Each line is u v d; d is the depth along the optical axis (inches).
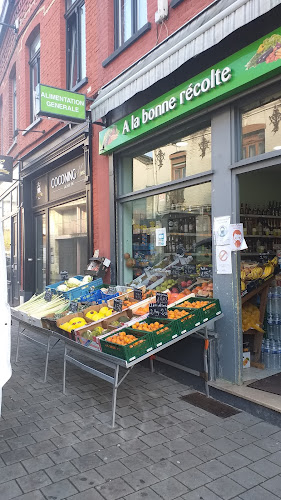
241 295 171.3
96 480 107.4
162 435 132.0
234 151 160.7
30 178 407.2
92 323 163.0
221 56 155.9
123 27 242.7
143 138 212.1
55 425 141.1
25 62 406.0
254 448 122.4
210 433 132.6
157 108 190.9
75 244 312.7
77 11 304.3
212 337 166.4
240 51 145.6
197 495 100.2
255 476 107.8
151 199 221.0
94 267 250.1
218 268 166.9
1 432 136.4
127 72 215.6
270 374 171.2
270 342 181.8
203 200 181.5
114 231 241.0
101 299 202.4
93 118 235.8
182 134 193.8
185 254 195.9
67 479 108.0
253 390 153.1
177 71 178.4
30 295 413.7
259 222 235.3
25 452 122.6
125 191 241.8
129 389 175.6
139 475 109.3
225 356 163.6
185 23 169.2
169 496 100.0
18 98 435.5
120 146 229.6
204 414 147.8
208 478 107.2
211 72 157.9
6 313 113.0
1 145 548.1
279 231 240.1
